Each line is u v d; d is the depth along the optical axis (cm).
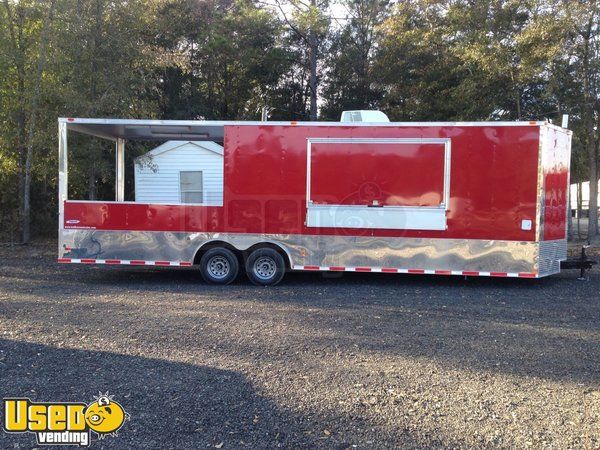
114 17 1440
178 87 2453
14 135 1486
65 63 1395
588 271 1187
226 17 2519
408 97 2314
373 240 971
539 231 927
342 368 512
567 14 1395
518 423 400
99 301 821
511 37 1561
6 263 1256
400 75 2300
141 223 1017
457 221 948
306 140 983
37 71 1394
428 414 414
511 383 480
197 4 2553
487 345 594
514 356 555
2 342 588
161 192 1925
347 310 766
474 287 983
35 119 1459
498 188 936
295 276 1123
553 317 734
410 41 2047
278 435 380
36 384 466
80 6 1388
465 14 1623
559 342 609
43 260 1318
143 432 383
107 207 1020
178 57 1695
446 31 1788
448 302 837
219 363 523
